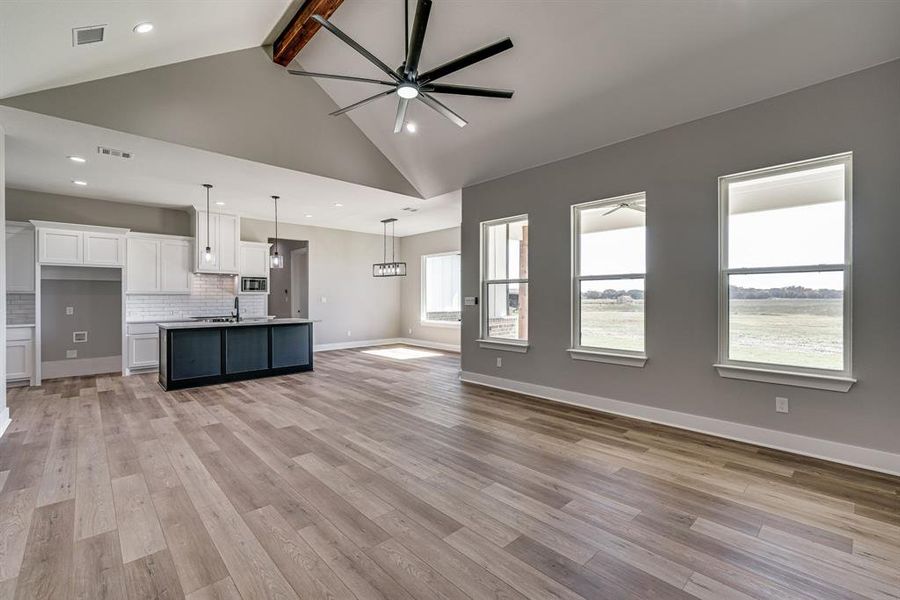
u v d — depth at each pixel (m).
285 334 6.31
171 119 3.91
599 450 3.18
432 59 3.90
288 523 2.18
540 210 4.82
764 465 2.88
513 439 3.43
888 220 2.74
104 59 3.28
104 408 4.38
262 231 8.07
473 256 5.63
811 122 3.03
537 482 2.65
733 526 2.14
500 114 4.31
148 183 5.35
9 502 2.38
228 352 5.73
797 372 3.08
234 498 2.44
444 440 3.41
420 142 5.19
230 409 4.34
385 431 3.64
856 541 2.01
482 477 2.72
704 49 3.07
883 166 2.76
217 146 4.19
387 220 8.15
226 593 1.66
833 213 3.04
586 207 4.48
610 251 4.32
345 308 9.39
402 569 1.81
